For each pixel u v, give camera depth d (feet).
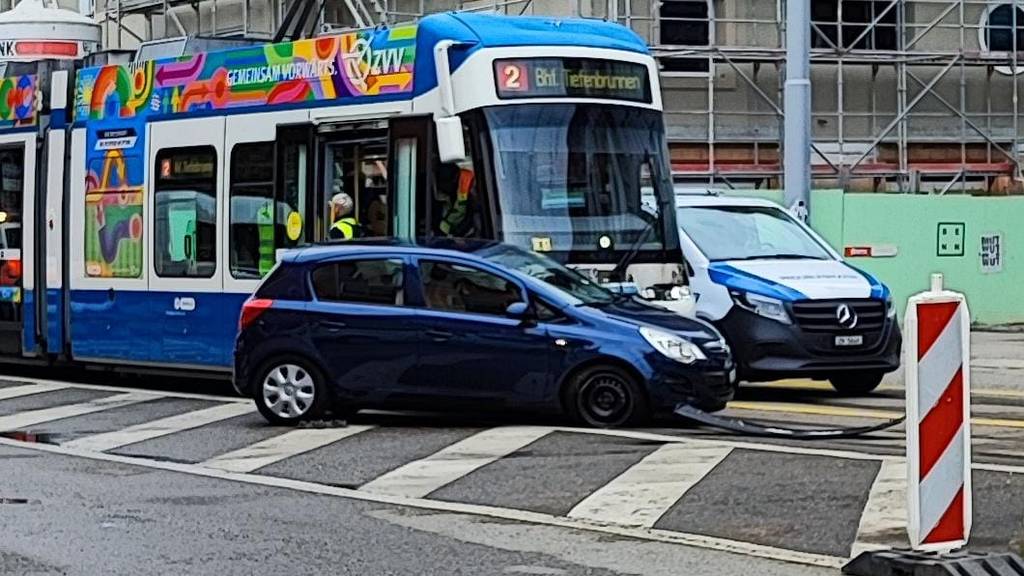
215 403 55.52
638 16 102.06
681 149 104.27
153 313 59.88
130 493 37.04
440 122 50.55
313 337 47.62
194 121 58.80
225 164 57.67
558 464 39.68
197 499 36.17
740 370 54.60
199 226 58.44
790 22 68.90
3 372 69.21
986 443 43.19
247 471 40.29
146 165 60.39
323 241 52.26
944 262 90.79
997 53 108.06
